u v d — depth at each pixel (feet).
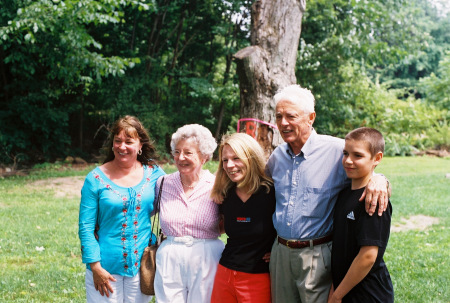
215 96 54.03
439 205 29.35
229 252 9.30
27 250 18.92
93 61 38.60
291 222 8.75
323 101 57.62
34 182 37.35
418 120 67.56
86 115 57.52
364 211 7.81
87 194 9.45
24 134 49.24
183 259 9.46
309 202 8.72
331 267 8.54
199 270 9.46
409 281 15.83
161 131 53.78
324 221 8.70
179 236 9.59
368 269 7.69
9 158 47.50
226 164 9.07
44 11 34.14
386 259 18.35
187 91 62.39
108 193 9.45
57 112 51.08
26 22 32.68
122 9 50.26
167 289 9.46
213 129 60.80
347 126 65.05
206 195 9.68
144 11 52.90
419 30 55.16
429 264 17.75
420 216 27.04
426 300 14.23
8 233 21.57
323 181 8.75
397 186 36.86
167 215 9.66
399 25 53.36
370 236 7.63
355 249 7.98
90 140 57.77
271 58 17.71
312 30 57.72
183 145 9.37
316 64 53.11
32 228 22.58
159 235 10.13
